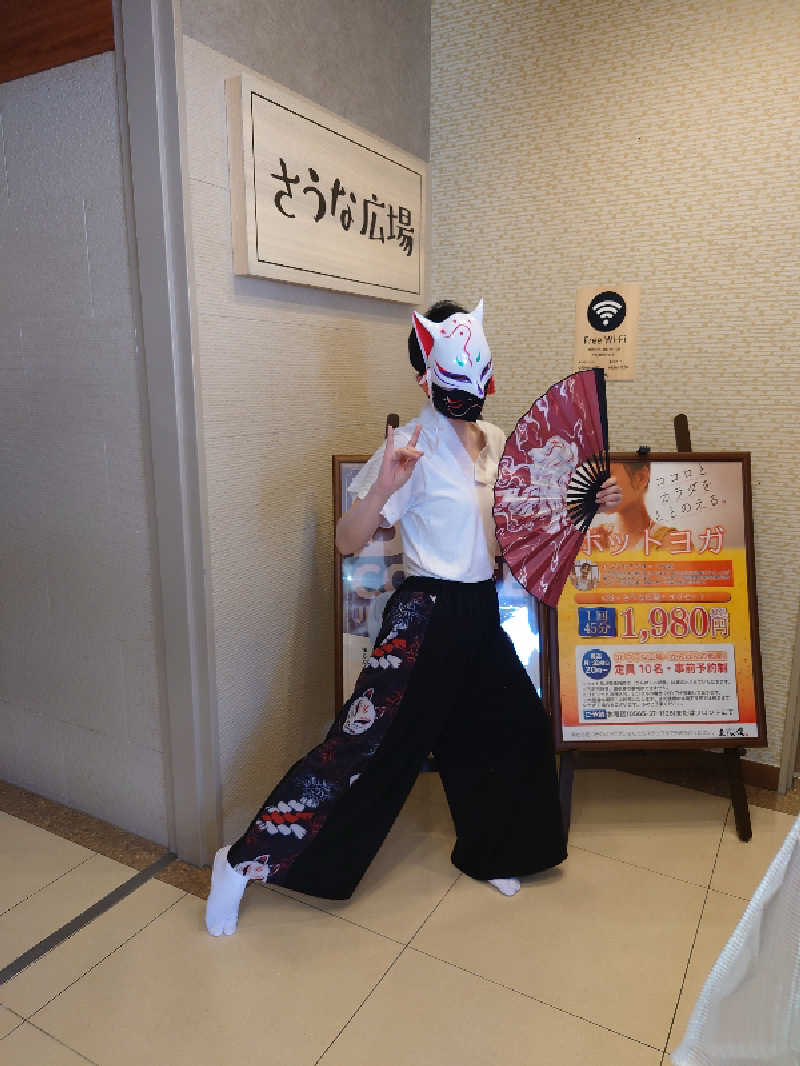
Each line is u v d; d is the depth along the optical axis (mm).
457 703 1743
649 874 1853
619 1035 1389
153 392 1656
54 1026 1401
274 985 1502
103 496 1823
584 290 2273
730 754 2057
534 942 1625
